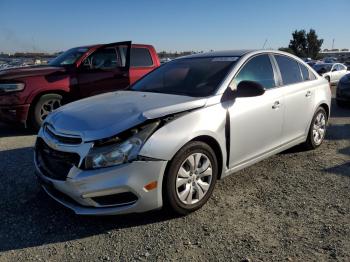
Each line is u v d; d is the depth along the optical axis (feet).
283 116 16.06
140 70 28.30
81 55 26.30
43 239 11.02
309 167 16.98
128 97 13.96
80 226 11.73
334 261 9.71
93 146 10.75
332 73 64.90
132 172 10.78
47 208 12.91
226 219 12.10
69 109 13.17
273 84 16.01
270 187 14.69
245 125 13.94
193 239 10.94
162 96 13.57
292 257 9.93
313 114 18.51
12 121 24.09
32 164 17.66
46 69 25.31
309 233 11.16
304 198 13.64
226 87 13.67
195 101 12.56
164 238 11.01
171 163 11.43
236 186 14.78
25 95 23.85
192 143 11.98
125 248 10.53
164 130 11.36
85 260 10.02
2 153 19.66
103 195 10.74
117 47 27.68
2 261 9.96
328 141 21.66
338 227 11.46
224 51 16.69
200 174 12.44
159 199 11.39
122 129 10.91
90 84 26.14
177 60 17.22
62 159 11.28
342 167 16.97
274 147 15.98
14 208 12.92
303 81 18.04
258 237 10.98
